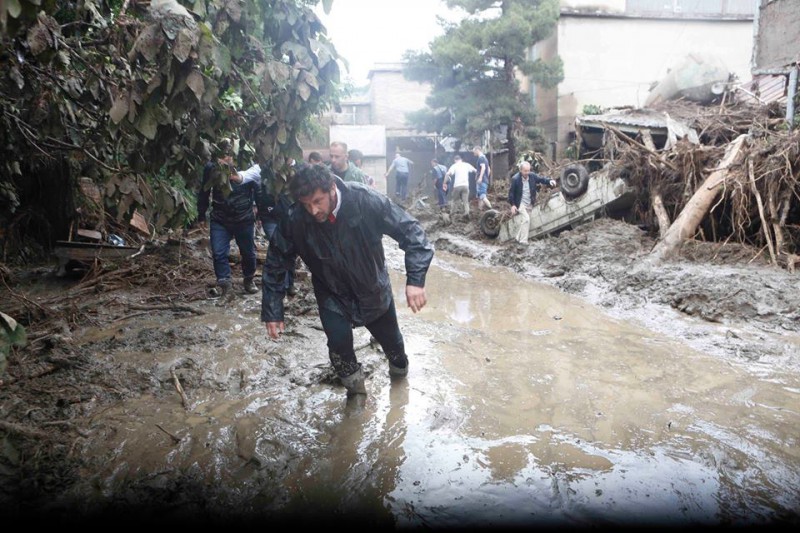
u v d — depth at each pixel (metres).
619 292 6.51
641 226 9.28
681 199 8.64
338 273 3.16
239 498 2.48
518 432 3.08
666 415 3.26
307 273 6.70
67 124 4.68
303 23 3.45
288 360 4.13
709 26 19.67
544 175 12.31
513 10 18.19
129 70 3.29
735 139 8.38
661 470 2.67
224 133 3.96
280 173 3.93
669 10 19.59
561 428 3.12
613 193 9.24
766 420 3.17
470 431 3.10
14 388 3.49
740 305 5.32
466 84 19.38
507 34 17.75
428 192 25.22
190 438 2.99
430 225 13.58
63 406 3.32
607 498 2.45
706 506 2.38
